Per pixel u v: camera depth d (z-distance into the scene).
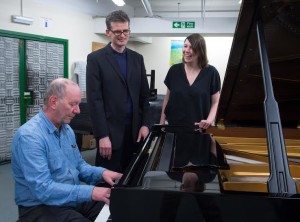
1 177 3.91
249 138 2.15
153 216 0.95
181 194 0.93
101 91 2.03
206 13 8.12
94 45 6.35
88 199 1.42
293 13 1.32
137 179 1.11
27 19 4.65
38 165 1.44
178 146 1.75
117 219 0.96
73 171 1.66
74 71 5.73
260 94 1.97
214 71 2.32
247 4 1.23
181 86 2.29
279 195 0.91
